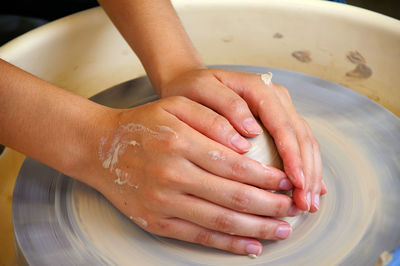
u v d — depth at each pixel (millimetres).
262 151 540
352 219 568
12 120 562
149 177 524
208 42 857
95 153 555
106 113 570
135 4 676
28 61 740
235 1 819
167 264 538
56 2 983
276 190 532
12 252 662
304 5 798
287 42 831
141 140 533
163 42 657
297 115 583
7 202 701
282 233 527
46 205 588
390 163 616
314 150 572
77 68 795
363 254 537
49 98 567
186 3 817
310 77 739
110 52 810
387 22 754
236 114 547
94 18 779
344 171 616
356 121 670
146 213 537
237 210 515
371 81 789
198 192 512
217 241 530
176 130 522
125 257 545
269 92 570
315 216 572
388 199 581
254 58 865
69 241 558
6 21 935
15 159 735
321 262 534
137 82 731
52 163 570
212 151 512
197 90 580
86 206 585
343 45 795
